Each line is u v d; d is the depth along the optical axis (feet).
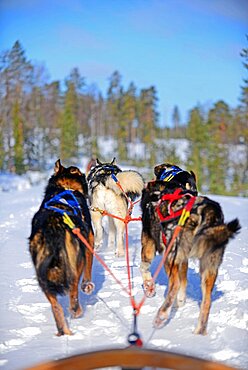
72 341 17.24
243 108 192.24
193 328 18.08
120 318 19.60
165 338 17.21
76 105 250.78
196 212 17.89
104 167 32.58
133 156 233.76
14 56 170.91
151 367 9.16
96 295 22.75
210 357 15.57
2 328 18.63
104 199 31.35
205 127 190.08
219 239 17.13
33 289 24.04
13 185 127.95
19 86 185.78
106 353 9.21
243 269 27.04
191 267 27.17
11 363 15.51
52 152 189.88
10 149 160.86
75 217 18.69
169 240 18.63
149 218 20.99
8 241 36.70
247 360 15.29
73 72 256.73
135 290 23.44
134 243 34.99
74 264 17.79
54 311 17.76
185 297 20.43
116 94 282.97
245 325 18.38
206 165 175.32
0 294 23.18
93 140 205.77
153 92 254.47
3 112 169.07
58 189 20.97
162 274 25.86
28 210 54.49
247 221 45.06
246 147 190.39
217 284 23.99
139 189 30.94
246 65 130.52
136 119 269.03
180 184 22.33
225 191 158.71
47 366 9.05
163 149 181.27
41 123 219.00
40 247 17.46
